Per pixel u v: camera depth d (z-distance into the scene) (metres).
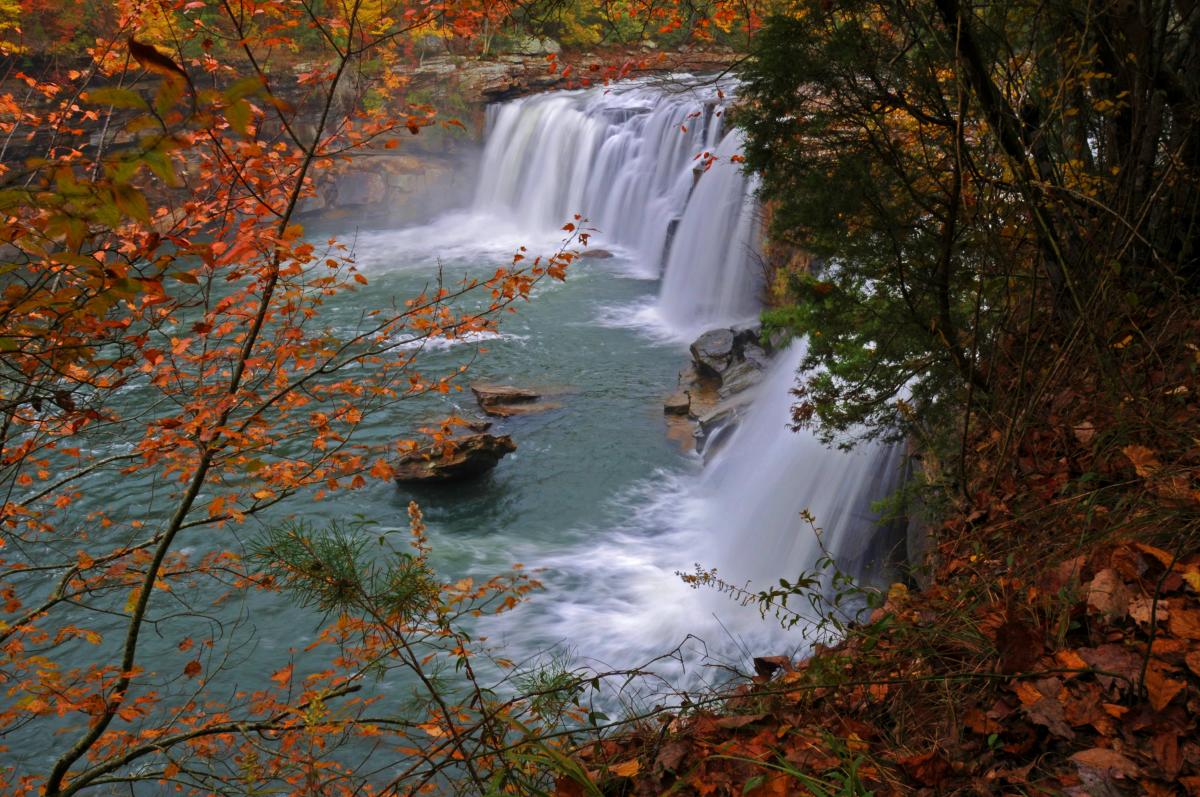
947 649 3.20
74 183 1.55
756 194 6.09
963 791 2.51
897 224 5.54
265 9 4.66
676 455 12.79
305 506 11.06
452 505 11.52
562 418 13.88
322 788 3.92
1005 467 4.71
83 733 7.36
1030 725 2.67
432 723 3.67
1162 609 2.87
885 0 5.10
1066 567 3.24
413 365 15.21
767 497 9.91
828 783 2.48
